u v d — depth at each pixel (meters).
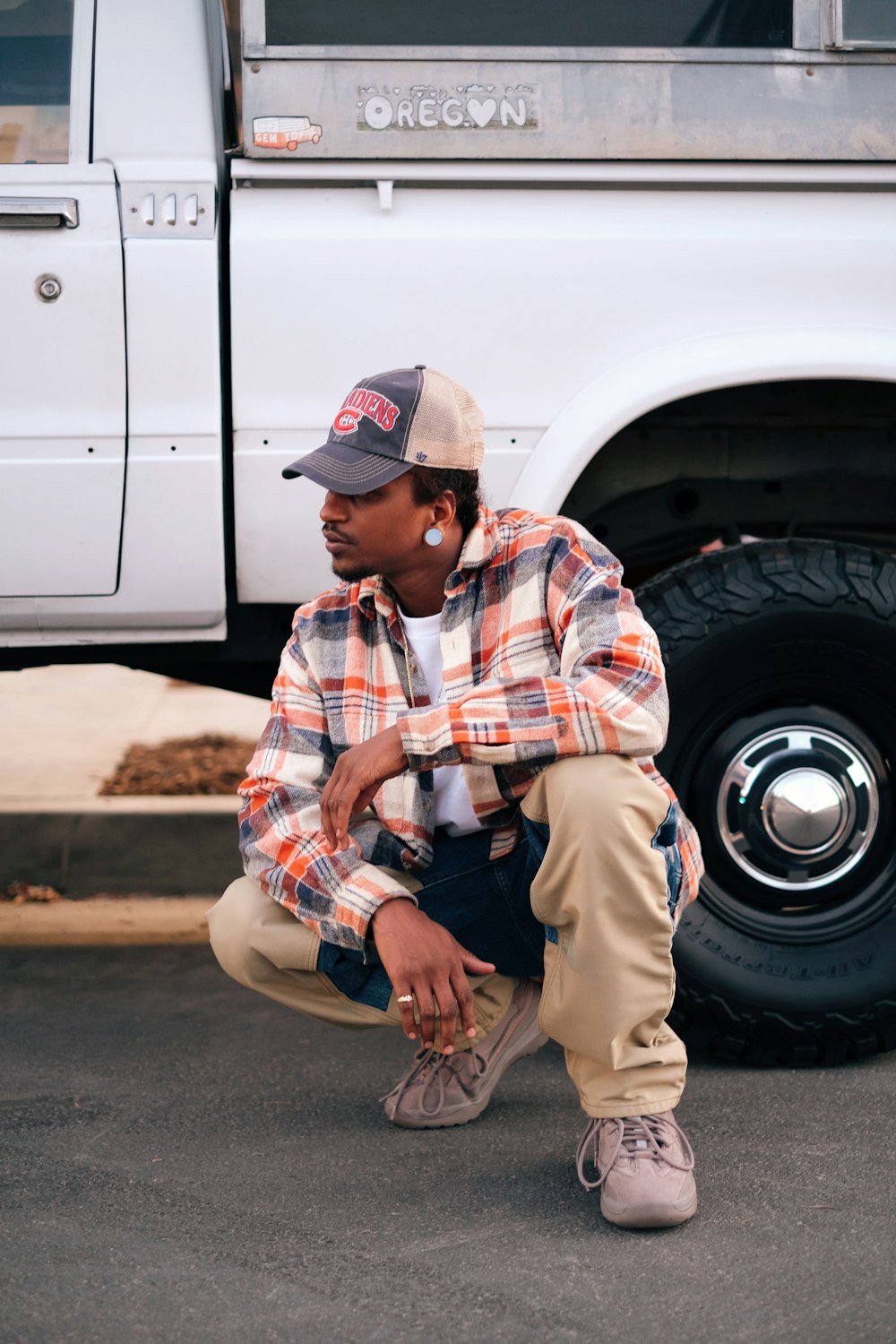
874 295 2.27
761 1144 2.00
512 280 2.21
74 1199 1.83
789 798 2.34
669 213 2.26
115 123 2.24
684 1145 1.80
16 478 2.19
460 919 1.93
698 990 2.30
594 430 2.21
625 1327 1.53
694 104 2.23
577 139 2.22
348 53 2.20
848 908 2.38
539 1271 1.64
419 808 1.87
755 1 2.23
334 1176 1.90
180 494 2.21
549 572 1.84
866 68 2.26
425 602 1.90
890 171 2.28
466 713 1.71
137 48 2.26
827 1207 1.80
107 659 2.44
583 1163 1.83
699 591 2.26
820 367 2.23
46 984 2.78
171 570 2.23
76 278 2.18
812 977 2.31
